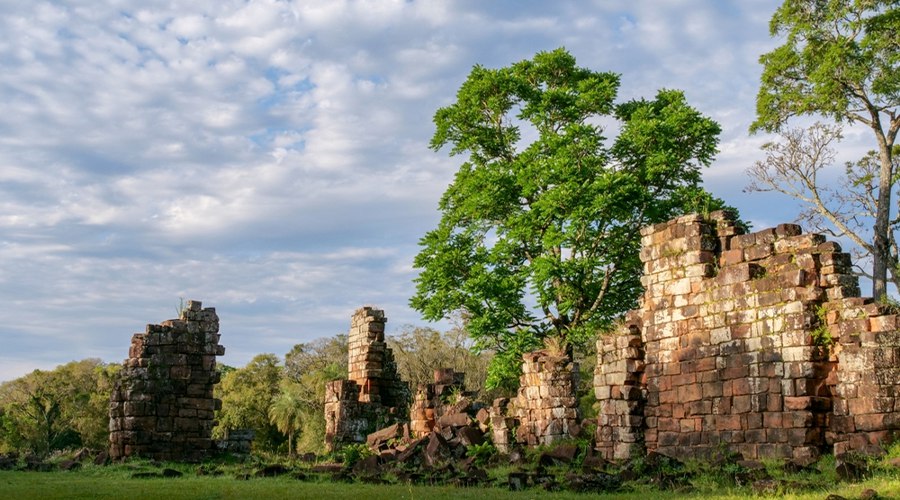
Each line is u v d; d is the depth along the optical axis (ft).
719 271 71.92
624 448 77.15
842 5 126.93
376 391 128.67
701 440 70.38
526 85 127.44
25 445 227.81
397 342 210.59
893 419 58.34
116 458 88.02
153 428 89.71
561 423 89.15
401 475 66.54
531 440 92.07
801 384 63.00
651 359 76.69
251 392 233.14
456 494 52.01
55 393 236.43
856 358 60.85
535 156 120.67
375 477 64.85
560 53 129.59
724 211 74.69
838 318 63.00
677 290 74.90
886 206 128.06
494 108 128.88
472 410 103.30
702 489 52.54
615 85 126.93
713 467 60.39
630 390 78.38
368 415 124.88
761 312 67.21
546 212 112.37
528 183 117.29
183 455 90.33
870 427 59.11
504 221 124.16
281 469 71.46
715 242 73.97
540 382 92.58
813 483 48.75
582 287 117.29
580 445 79.92
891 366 59.06
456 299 119.55
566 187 110.52
